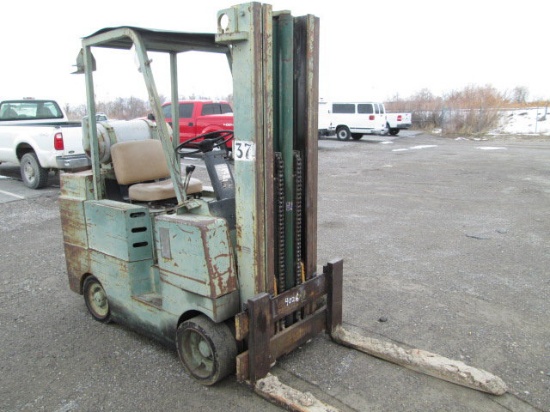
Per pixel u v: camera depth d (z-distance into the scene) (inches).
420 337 145.5
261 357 115.1
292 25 111.2
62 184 159.6
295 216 125.3
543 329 149.6
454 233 259.0
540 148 721.6
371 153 669.9
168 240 119.6
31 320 161.5
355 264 210.5
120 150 147.0
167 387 121.9
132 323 141.5
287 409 109.3
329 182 431.8
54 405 116.0
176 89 150.3
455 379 120.0
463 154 645.3
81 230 151.7
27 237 259.3
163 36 125.0
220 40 105.7
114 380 125.6
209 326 116.2
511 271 199.6
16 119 427.2
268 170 110.8
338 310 140.3
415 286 184.5
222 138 139.2
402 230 266.4
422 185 410.6
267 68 105.3
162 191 139.3
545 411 110.5
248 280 115.7
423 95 1299.2
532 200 343.0
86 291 159.6
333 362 130.9
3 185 407.5
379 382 121.9
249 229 112.7
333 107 889.5
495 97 1115.3
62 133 354.6
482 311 162.4
